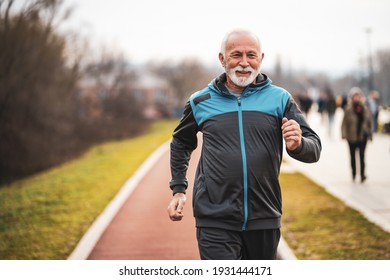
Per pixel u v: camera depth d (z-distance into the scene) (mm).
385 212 12328
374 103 31938
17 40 33000
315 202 13766
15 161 33219
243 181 4961
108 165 25375
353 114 16406
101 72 62188
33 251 10234
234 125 5059
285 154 25672
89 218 13234
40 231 11969
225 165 5000
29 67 34406
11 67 33312
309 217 12070
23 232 11953
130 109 66000
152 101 106688
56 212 14180
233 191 4988
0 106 33250
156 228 11797
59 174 23891
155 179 19859
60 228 12211
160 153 30438
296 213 12562
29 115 35219
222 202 5031
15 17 33156
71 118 44438
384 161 21156
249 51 5023
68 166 29094
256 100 5141
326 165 20984
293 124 4672
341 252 9109
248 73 5043
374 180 16891
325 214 12273
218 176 5031
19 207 15242
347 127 16484
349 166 20500
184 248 10086
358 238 10023
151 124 77938
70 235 11516
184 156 5742
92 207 14648
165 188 17672
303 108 48812
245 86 5152
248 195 4984
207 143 5191
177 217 5453
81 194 16906
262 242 5109
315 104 86625
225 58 5121
